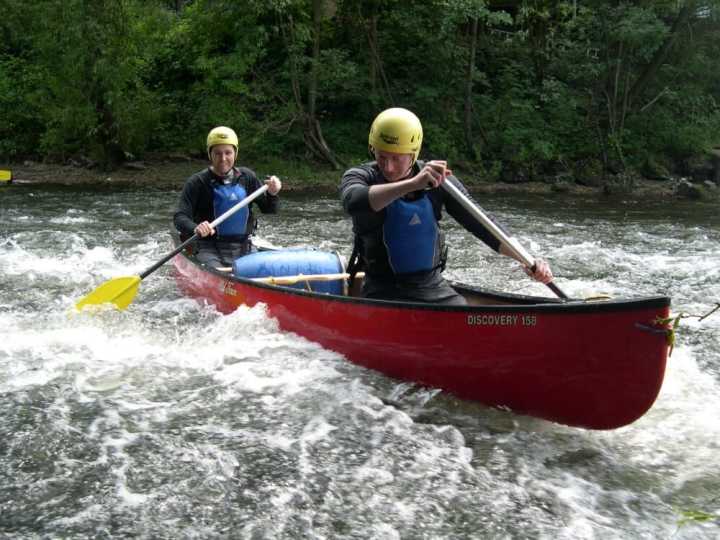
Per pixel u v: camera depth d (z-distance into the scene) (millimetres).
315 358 4066
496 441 3203
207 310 5082
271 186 5750
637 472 2955
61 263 6723
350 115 17312
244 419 3344
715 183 16375
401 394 3660
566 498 2732
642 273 6660
